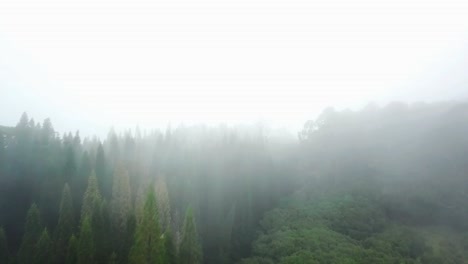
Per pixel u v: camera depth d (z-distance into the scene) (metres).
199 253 47.03
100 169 59.88
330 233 53.59
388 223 60.12
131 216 42.88
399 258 46.34
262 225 63.91
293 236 53.62
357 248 48.50
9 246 54.50
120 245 42.44
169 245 40.44
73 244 38.78
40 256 39.16
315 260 45.28
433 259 48.41
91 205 47.09
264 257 51.62
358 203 63.09
